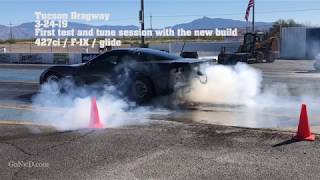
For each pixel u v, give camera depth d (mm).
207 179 5750
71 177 5898
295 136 7656
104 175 5949
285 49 46812
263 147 7113
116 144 7402
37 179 5852
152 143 7445
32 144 7461
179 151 6965
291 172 5957
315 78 19094
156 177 5852
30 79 18531
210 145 7285
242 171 6020
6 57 39469
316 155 6645
